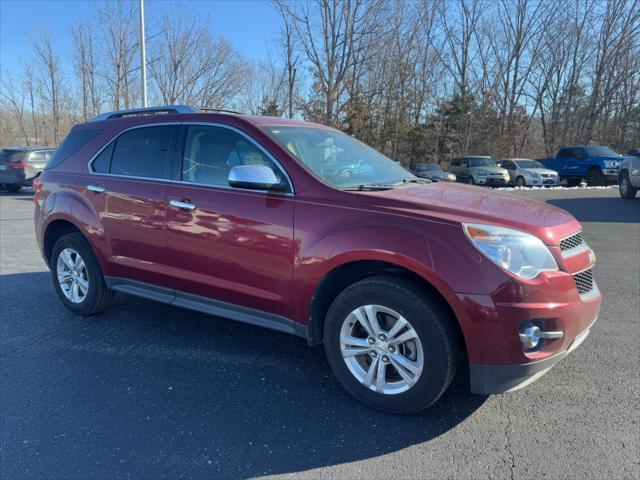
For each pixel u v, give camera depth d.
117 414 2.96
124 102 31.14
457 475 2.43
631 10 32.41
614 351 3.87
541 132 40.47
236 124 3.59
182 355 3.80
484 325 2.60
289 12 26.78
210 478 2.41
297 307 3.21
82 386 3.30
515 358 2.62
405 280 2.85
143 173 4.00
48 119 39.66
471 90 37.50
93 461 2.52
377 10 26.66
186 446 2.66
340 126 28.84
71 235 4.51
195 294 3.74
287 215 3.18
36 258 7.11
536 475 2.42
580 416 2.96
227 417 2.94
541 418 2.94
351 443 2.70
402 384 2.91
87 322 4.48
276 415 2.97
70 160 4.57
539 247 2.70
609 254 7.36
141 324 4.44
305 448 2.65
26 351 3.85
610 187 21.19
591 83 35.38
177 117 3.92
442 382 2.76
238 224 3.37
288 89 32.19
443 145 36.72
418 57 35.19
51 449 2.62
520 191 19.73
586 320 2.85
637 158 14.73
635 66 33.56
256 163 3.44
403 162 37.41
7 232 9.55
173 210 3.71
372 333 2.95
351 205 3.01
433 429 2.83
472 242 2.65
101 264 4.30
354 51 27.03
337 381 3.40
